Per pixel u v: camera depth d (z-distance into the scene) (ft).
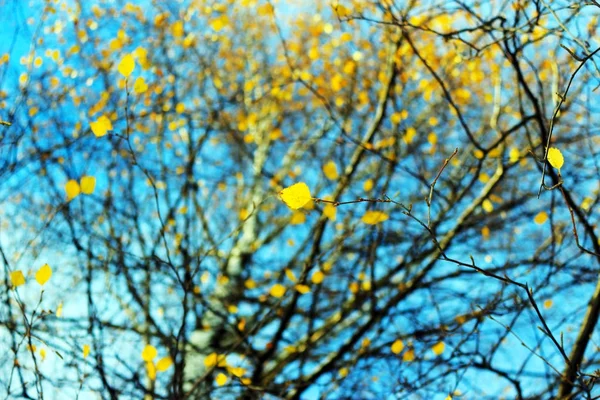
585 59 5.90
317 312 14.96
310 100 20.76
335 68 18.43
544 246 12.27
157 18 16.71
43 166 12.12
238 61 21.42
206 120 16.94
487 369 9.68
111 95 14.71
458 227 12.50
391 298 12.44
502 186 16.24
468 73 15.70
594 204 10.92
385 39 13.35
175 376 9.39
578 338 9.00
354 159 13.39
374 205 13.25
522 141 15.46
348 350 12.37
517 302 10.00
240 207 19.17
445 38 9.68
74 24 15.37
